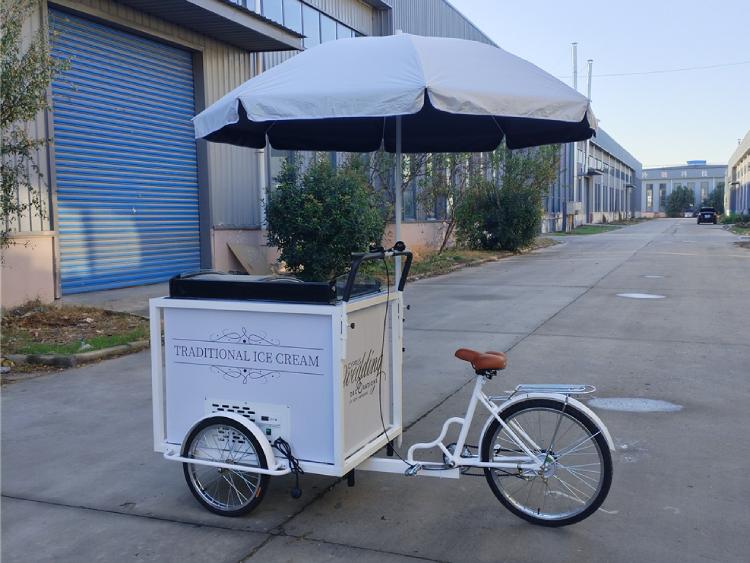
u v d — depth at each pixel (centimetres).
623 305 1213
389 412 465
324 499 438
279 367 404
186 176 1445
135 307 1096
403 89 421
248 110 449
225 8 1311
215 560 363
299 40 1583
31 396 671
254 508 411
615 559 359
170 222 1401
